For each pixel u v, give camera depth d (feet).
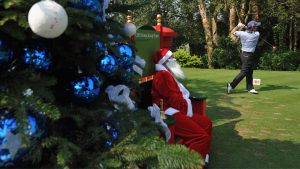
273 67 62.44
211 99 28.89
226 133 18.89
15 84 5.96
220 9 70.03
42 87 6.01
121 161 6.52
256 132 19.17
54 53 6.91
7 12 5.73
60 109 6.84
